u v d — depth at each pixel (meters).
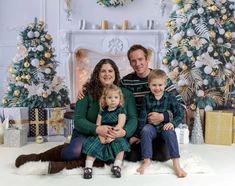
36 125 3.82
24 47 3.91
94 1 5.19
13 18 5.20
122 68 5.25
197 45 3.93
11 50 5.22
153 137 2.79
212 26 3.98
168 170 2.70
